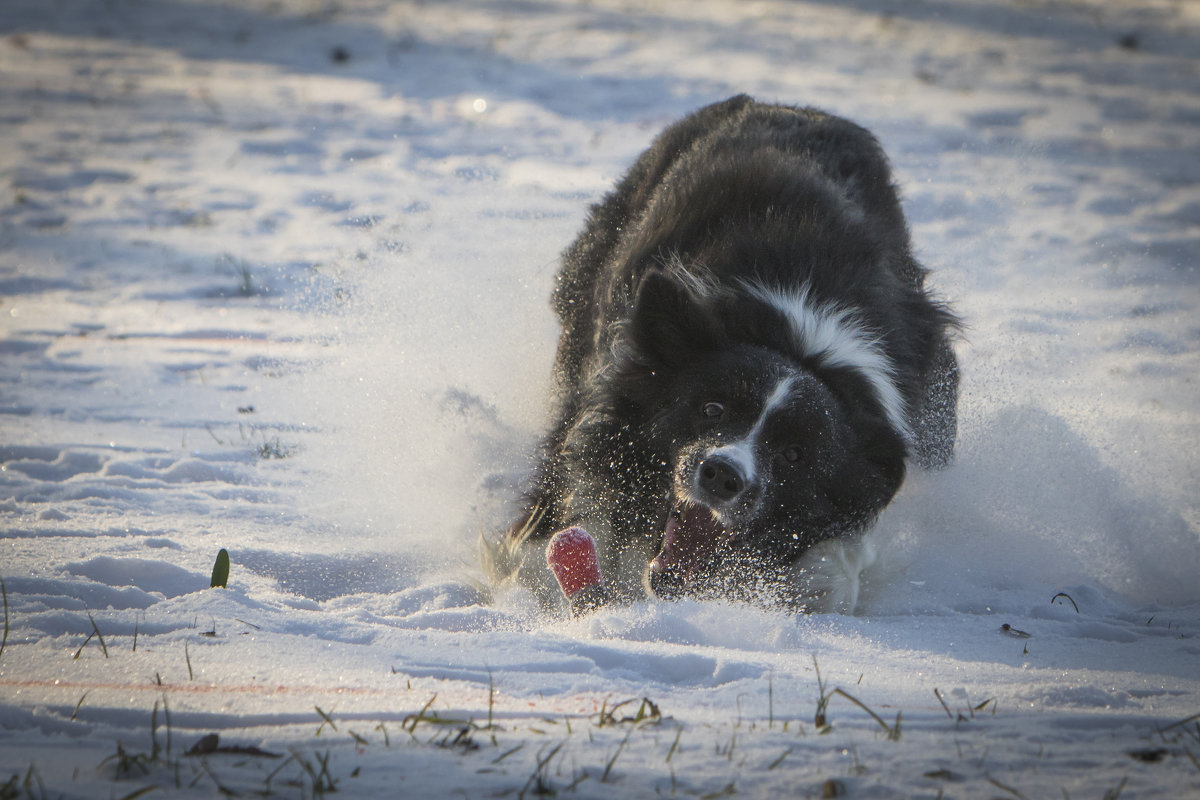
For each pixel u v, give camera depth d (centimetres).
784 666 772
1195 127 3869
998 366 1602
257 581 956
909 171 3052
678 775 552
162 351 1738
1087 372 1659
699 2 7312
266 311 1955
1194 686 754
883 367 1031
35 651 731
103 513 1099
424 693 679
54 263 2222
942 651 855
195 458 1280
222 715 627
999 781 552
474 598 1010
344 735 604
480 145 3334
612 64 4706
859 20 6706
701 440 980
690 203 1129
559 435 1160
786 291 1020
